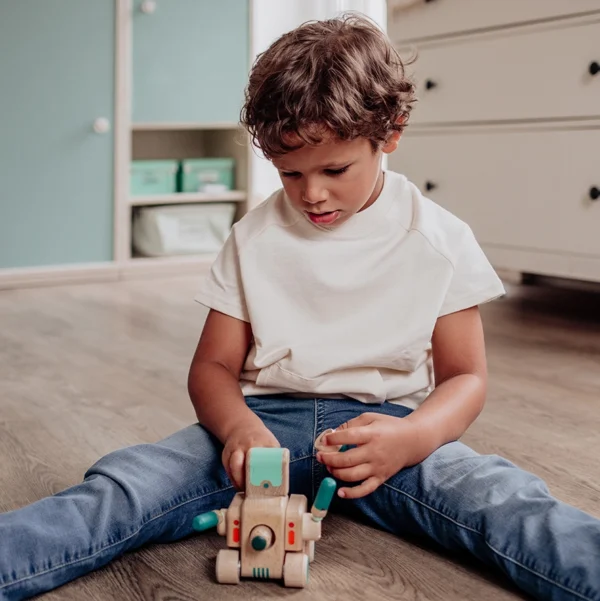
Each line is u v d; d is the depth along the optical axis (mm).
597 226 2100
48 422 1494
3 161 2770
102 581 925
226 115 3121
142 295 2699
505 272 2787
